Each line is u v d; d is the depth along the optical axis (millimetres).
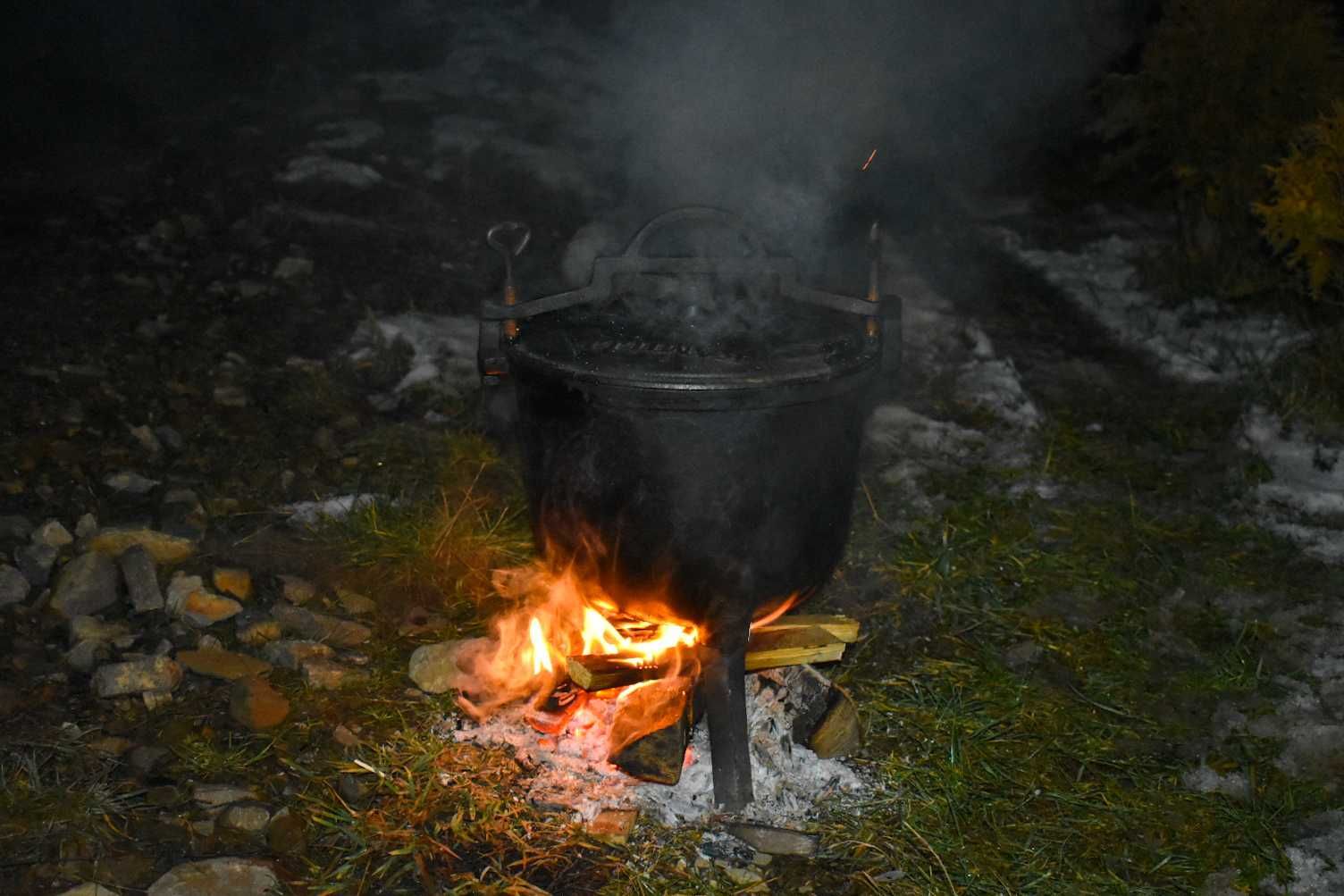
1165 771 3025
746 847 2686
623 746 2801
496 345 2730
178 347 4762
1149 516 4238
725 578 2564
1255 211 5004
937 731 3098
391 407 4570
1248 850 2773
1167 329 5801
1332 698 3330
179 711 2988
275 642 3230
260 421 4344
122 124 7078
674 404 2395
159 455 4062
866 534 4004
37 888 2467
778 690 3021
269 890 2492
